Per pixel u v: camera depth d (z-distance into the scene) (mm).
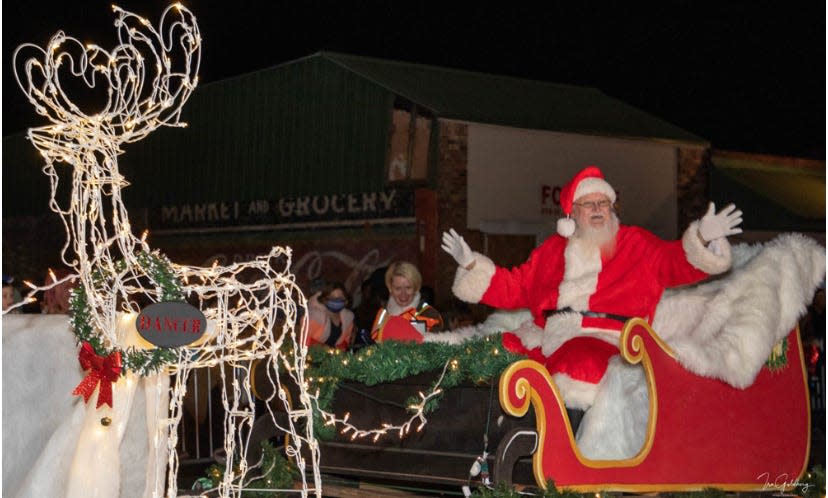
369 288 9094
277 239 18328
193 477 8180
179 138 20125
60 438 4141
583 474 5148
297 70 18062
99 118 4008
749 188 18719
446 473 5512
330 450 6047
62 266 21391
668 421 5480
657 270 6113
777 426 6023
